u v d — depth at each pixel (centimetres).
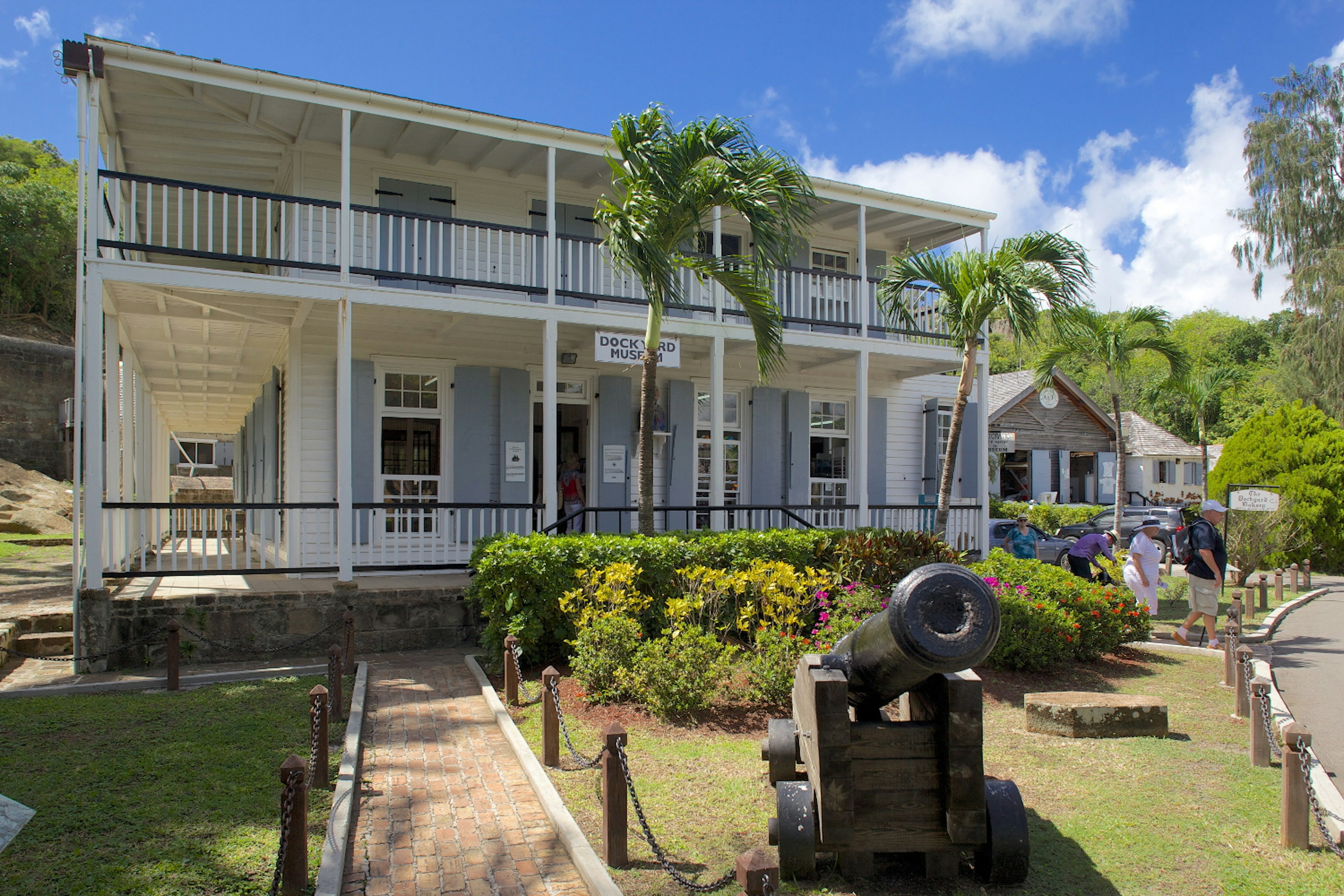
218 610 882
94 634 837
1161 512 2233
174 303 1036
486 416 1243
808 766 438
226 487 2841
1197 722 686
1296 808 452
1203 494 3503
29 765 554
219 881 400
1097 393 4969
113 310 1012
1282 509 1867
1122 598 940
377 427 1186
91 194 858
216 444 3459
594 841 450
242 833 453
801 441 1519
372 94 948
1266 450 2081
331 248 1122
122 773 539
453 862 434
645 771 550
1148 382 4816
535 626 816
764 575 784
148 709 692
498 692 757
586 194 1305
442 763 580
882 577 927
